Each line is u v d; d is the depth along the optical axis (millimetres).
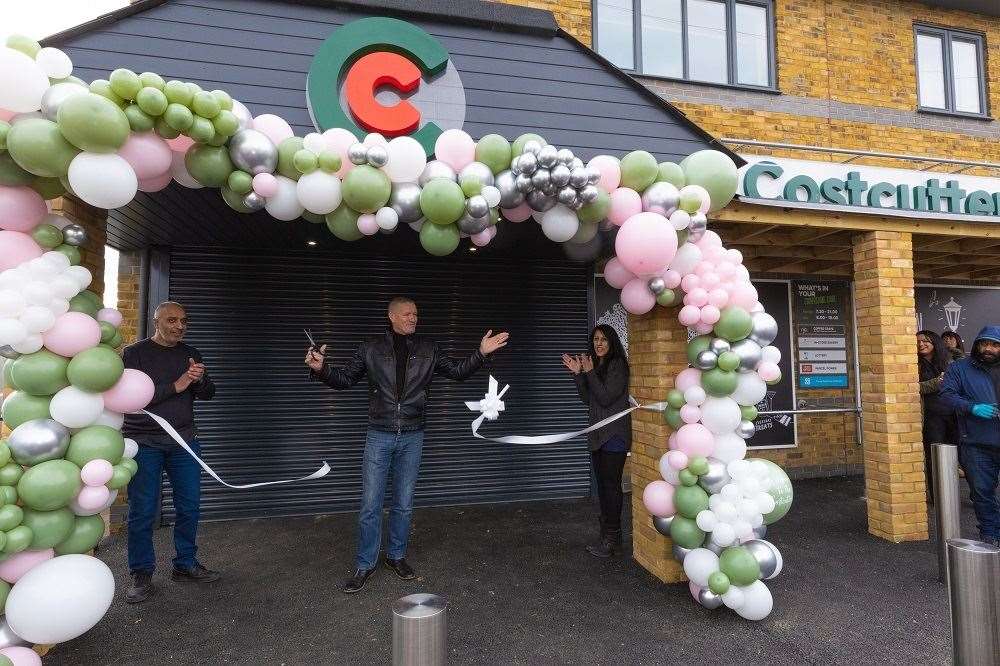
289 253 5336
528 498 5727
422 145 3137
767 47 6566
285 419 5230
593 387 3986
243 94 3084
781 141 6359
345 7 3344
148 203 3777
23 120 2088
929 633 2902
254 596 3379
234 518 5047
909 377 4594
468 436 5668
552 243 5184
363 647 2795
